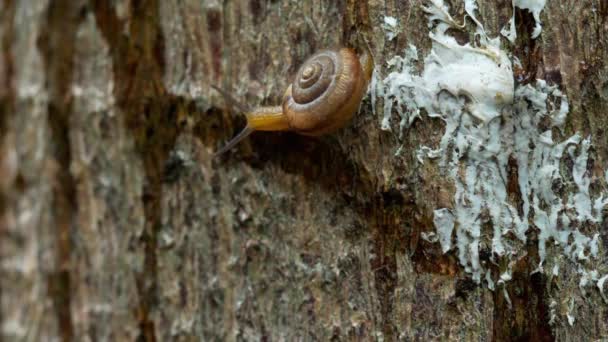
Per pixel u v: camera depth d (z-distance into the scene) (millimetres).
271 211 134
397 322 134
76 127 126
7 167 123
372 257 135
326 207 135
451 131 137
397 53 138
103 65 128
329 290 134
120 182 128
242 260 132
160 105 130
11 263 123
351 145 136
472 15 139
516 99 139
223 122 133
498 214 137
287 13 136
